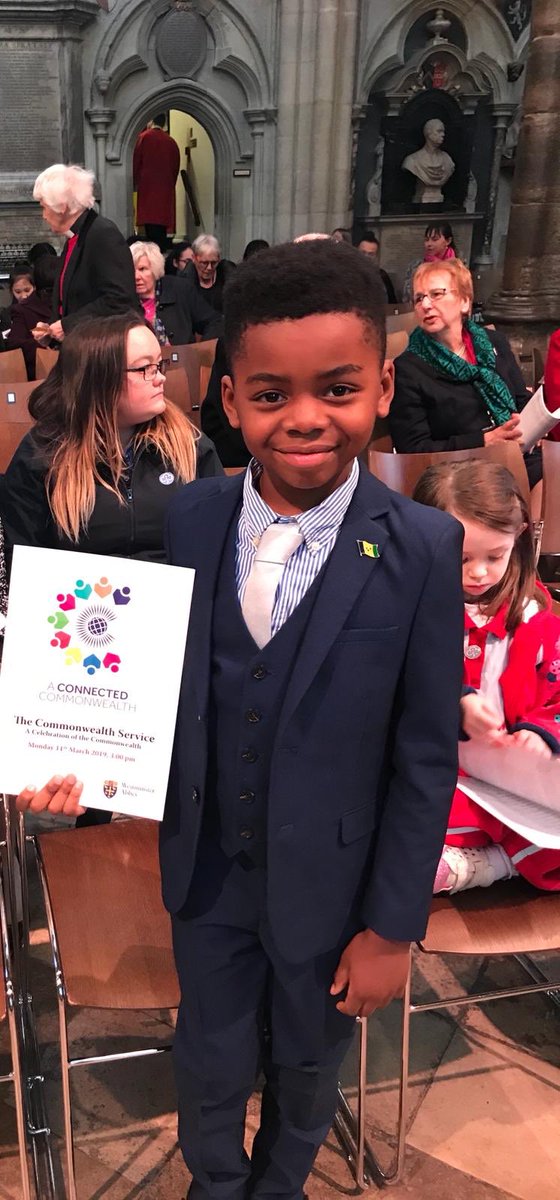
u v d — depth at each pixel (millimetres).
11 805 1938
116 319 2125
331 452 1018
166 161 11922
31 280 7859
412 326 5516
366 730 1181
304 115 11992
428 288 3455
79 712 1221
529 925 1750
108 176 12078
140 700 1208
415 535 1138
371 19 12078
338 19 11508
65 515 2172
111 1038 2160
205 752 1228
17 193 11531
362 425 1008
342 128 12141
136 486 2215
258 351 967
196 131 13258
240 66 11844
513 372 3834
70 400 2131
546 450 3160
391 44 12320
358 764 1200
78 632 1199
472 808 1829
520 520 1748
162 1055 2119
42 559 1188
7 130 11297
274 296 937
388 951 1257
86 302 4320
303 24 11539
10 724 1230
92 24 11273
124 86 11742
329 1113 1475
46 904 1746
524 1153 1910
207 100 12047
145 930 1695
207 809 1292
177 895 1313
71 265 4293
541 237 7762
